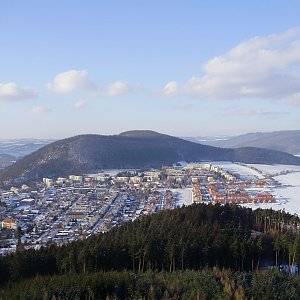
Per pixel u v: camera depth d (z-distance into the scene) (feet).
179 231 467.93
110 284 335.26
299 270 434.30
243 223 556.10
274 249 461.37
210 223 512.63
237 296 315.58
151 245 423.23
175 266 421.59
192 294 317.83
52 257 429.38
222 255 435.94
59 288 331.36
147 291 328.90
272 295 332.39
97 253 415.64
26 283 354.74
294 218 575.79
